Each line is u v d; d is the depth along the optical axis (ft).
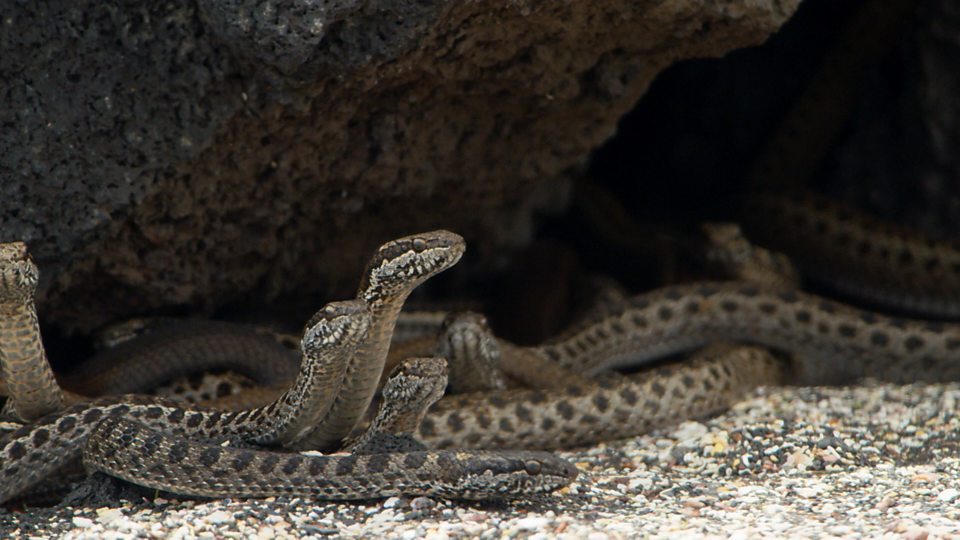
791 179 88.02
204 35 48.96
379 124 56.29
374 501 43.96
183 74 49.70
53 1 48.37
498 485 41.86
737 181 97.14
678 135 98.73
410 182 60.49
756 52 94.79
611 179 99.76
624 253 86.99
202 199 55.47
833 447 53.16
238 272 61.31
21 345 45.37
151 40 49.11
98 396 56.75
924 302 79.30
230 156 53.72
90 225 51.96
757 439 54.19
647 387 59.00
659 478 49.19
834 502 43.98
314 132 54.49
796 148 88.74
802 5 92.73
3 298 42.78
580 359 68.69
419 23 47.57
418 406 46.68
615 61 57.82
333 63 48.73
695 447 53.98
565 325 78.48
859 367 71.05
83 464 48.06
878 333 69.56
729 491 46.60
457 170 62.08
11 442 47.06
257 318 66.64
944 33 81.71
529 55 54.54
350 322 42.93
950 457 52.16
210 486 44.14
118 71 49.62
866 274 80.94
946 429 56.34
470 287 79.51
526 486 41.96
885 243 79.66
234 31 46.29
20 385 46.93
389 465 43.19
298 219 60.29
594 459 54.29
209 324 60.54
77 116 49.88
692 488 47.32
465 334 55.36
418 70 52.39
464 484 42.16
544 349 67.92
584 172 92.32
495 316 75.51
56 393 48.65
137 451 44.55
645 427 58.90
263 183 56.59
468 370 57.77
